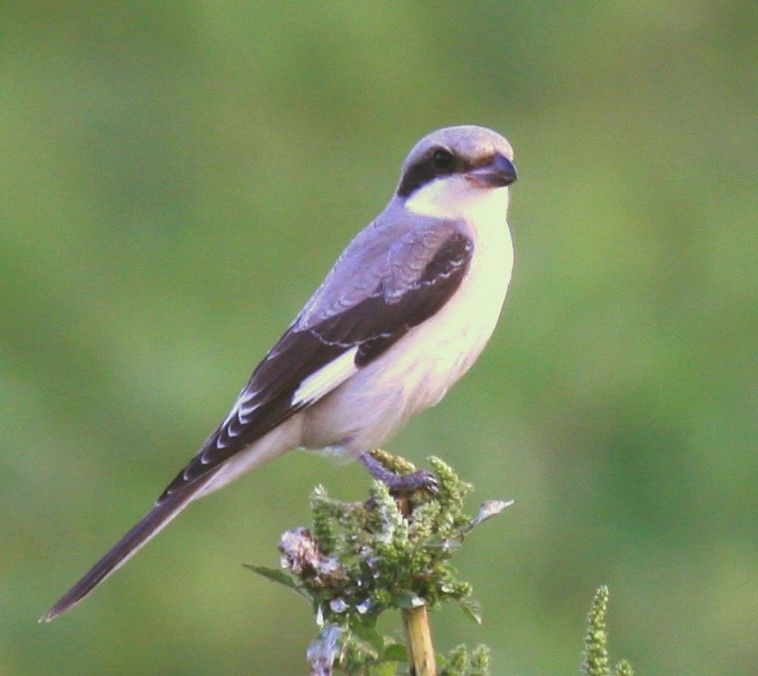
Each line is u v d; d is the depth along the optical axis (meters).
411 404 8.57
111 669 12.70
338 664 5.80
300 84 16.14
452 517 6.03
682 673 12.85
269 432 8.45
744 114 17.27
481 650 5.75
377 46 16.33
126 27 16.22
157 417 13.27
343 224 15.51
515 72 17.09
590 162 16.56
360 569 5.76
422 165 8.79
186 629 12.80
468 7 17.00
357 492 12.98
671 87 17.34
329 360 8.46
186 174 15.64
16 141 15.41
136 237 15.02
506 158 8.66
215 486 8.37
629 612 13.03
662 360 13.75
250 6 16.14
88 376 13.56
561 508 13.13
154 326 14.09
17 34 16.16
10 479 13.02
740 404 13.76
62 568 12.85
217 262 14.97
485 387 13.34
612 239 14.84
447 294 8.47
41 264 14.19
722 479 13.39
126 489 13.08
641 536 13.13
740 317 14.62
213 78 16.09
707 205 16.19
